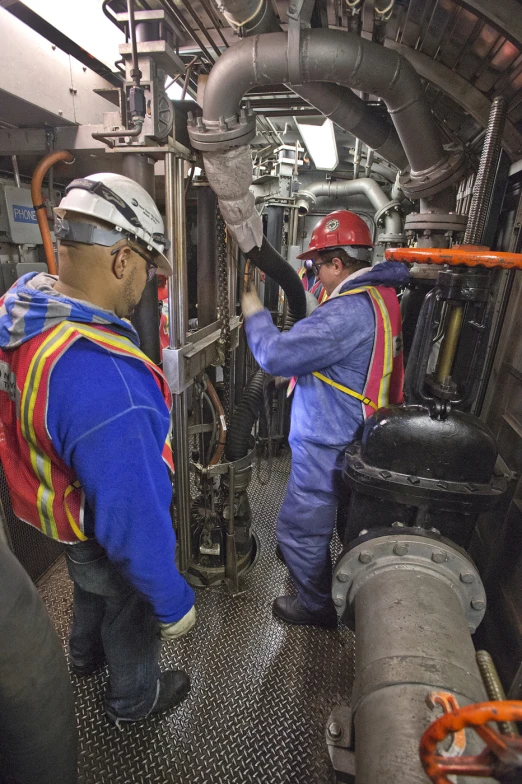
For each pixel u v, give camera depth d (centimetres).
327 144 318
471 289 100
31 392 82
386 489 115
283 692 149
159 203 242
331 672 157
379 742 70
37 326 83
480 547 171
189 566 194
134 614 119
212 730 136
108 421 81
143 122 130
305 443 151
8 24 129
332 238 152
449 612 93
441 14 143
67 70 159
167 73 144
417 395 117
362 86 138
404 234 395
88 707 141
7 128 173
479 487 111
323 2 139
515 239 167
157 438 94
